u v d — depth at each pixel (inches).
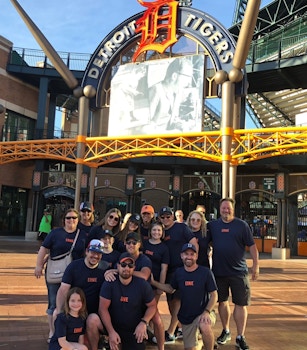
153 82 794.2
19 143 881.5
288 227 995.9
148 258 210.4
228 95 696.4
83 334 177.6
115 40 838.5
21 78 1190.9
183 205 1144.8
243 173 1023.0
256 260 231.8
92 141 817.5
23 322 263.4
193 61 767.1
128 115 807.1
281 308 343.3
